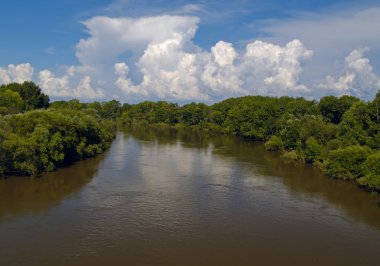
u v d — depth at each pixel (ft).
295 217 176.04
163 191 214.90
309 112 462.19
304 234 156.56
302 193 217.56
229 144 460.14
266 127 492.13
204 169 282.15
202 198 202.59
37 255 133.08
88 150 330.75
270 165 304.91
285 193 216.74
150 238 148.66
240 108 615.57
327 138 316.40
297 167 298.15
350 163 247.29
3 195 201.98
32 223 161.68
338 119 437.17
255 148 419.95
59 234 150.71
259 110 521.65
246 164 307.78
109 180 239.50
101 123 463.01
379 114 288.51
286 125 401.90
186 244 144.25
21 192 208.54
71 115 355.15
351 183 244.83
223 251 139.44
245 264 130.41
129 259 131.75
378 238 154.20
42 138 261.03
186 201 196.44
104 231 154.51
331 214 181.37
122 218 169.37
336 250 142.72
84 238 147.33
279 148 395.34
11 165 244.63
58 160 278.05
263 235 154.51
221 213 179.01
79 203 189.57
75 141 310.65
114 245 142.00
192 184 233.14
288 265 130.62
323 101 441.68
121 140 483.92
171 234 152.97
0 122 260.83
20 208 180.86
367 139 275.80
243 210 184.14
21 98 470.80
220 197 205.26
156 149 394.73
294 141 361.30
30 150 247.29
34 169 246.06
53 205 185.98
